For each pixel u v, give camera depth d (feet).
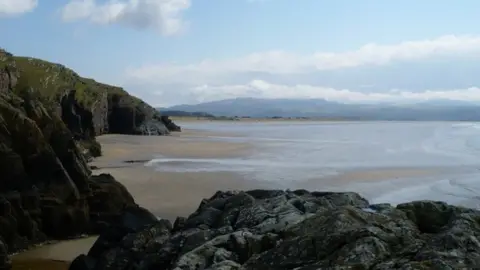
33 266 80.18
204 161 205.77
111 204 107.34
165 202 120.88
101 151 230.89
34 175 101.55
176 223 67.41
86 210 103.24
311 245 41.47
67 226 99.35
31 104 113.60
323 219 46.19
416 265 33.73
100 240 73.77
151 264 53.11
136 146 272.92
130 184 145.18
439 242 39.52
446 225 47.50
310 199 64.90
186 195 129.90
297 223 48.21
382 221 45.57
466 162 212.43
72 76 354.54
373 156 236.02
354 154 245.45
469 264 34.14
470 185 150.92
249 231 51.39
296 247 41.78
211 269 42.11
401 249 38.86
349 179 159.33
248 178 159.33
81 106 304.91
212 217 62.90
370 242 38.68
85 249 90.99
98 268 60.08
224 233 54.44
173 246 55.11
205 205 68.23
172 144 291.79
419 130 531.91
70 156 107.24
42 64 324.60
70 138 115.14
